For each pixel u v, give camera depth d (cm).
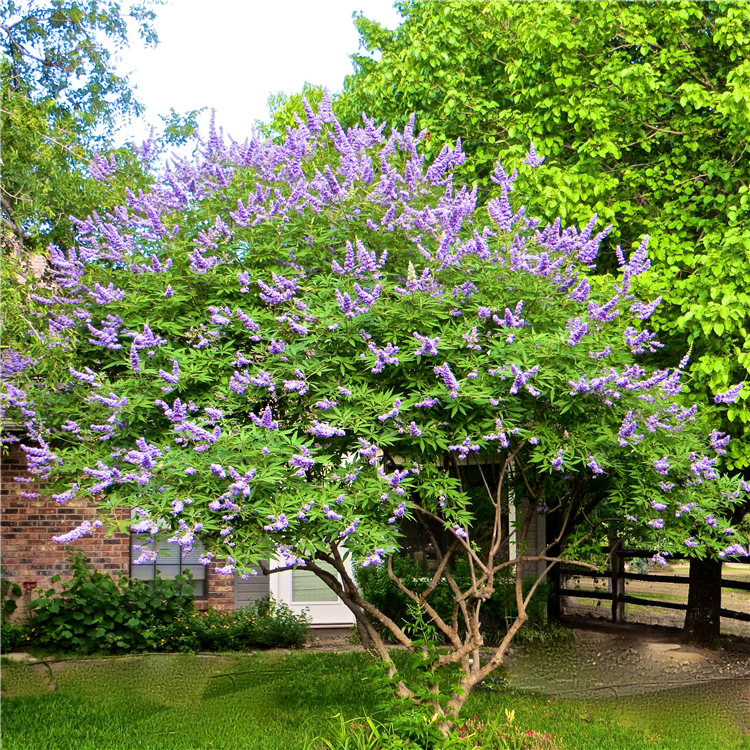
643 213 903
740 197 837
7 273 628
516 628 623
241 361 536
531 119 923
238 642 1023
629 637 1114
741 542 629
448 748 535
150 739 654
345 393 506
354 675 858
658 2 908
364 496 500
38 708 745
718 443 617
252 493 474
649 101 878
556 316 588
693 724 706
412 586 1065
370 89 1112
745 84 777
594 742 645
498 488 614
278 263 600
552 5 876
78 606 996
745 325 794
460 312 570
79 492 521
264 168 657
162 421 567
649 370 758
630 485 591
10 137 784
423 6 1111
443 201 623
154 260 579
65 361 607
